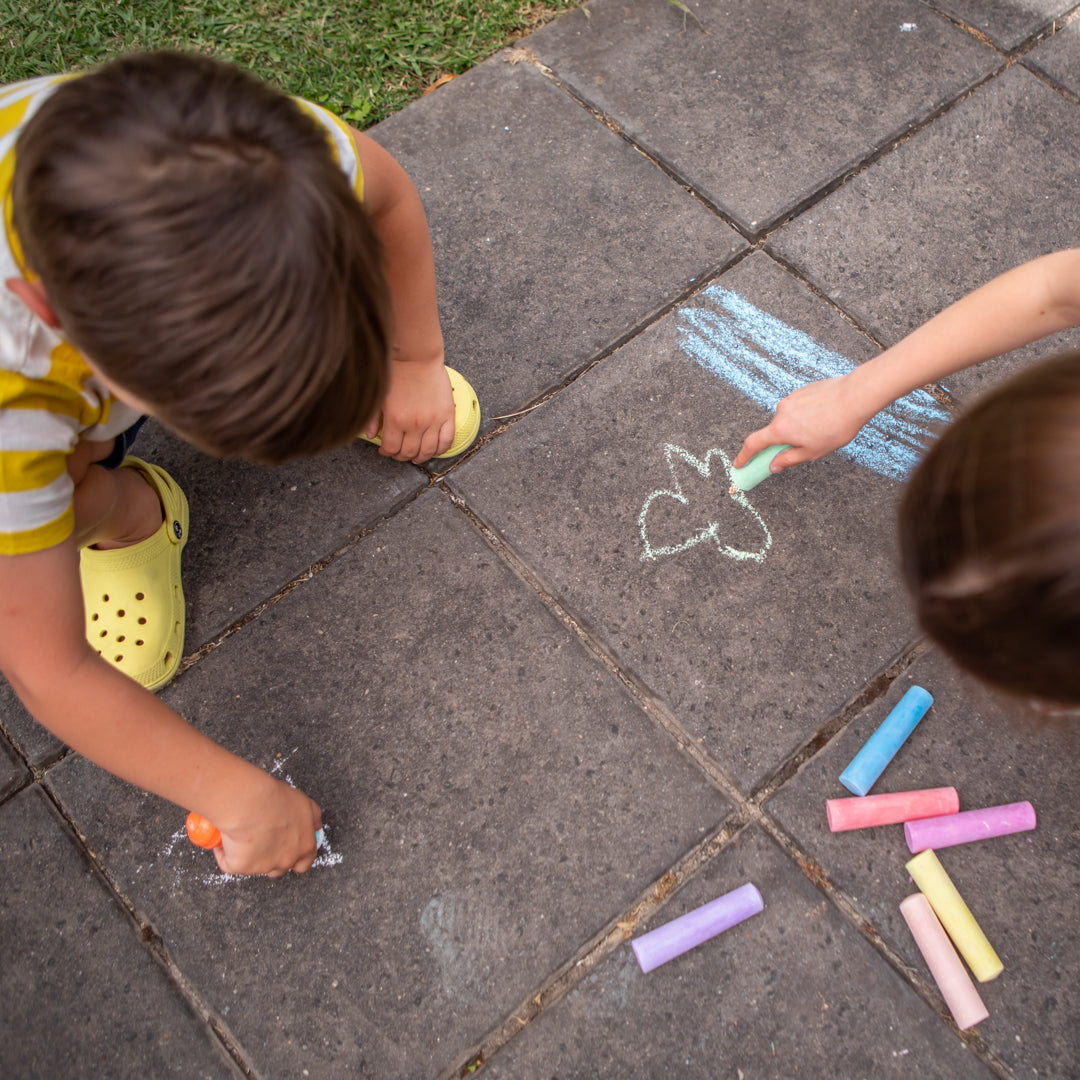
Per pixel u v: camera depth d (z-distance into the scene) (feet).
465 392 6.27
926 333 4.82
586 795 5.39
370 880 5.21
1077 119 7.71
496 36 8.19
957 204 7.34
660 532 6.14
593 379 6.69
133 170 2.64
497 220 7.31
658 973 4.96
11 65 7.84
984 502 2.82
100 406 4.13
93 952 5.07
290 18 8.20
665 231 7.24
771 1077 4.73
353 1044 4.85
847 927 5.04
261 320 2.81
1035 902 5.10
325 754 5.54
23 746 5.55
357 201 3.16
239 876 5.22
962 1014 4.74
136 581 5.59
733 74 7.92
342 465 6.42
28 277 3.33
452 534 6.19
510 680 5.72
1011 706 4.73
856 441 6.40
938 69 7.93
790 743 5.50
